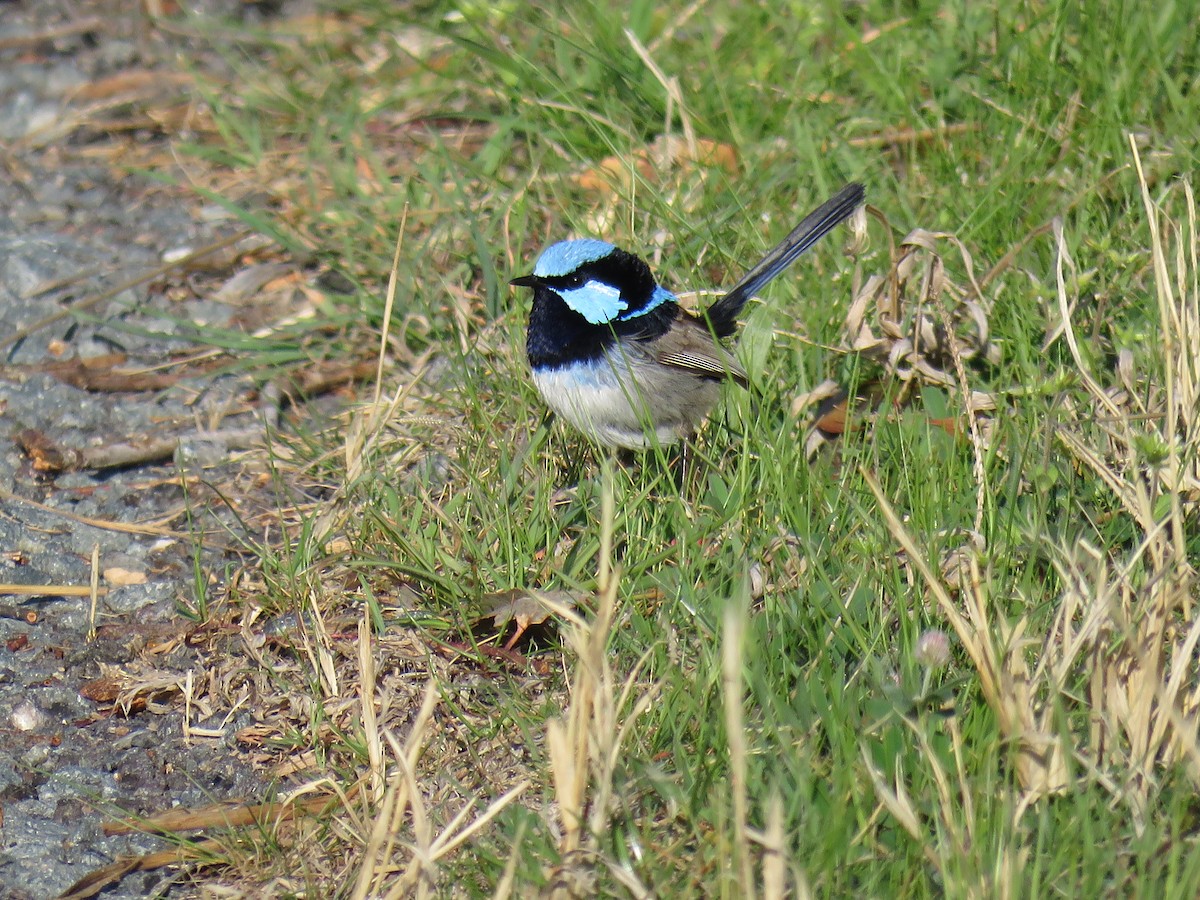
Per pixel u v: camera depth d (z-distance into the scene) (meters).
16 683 9.01
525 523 9.65
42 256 14.18
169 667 9.13
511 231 13.12
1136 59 13.01
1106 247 10.84
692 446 10.34
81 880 7.41
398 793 7.23
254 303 13.60
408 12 17.62
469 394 11.02
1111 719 7.07
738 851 6.01
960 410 9.85
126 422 12.05
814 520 9.24
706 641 8.14
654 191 12.49
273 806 7.84
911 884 6.45
